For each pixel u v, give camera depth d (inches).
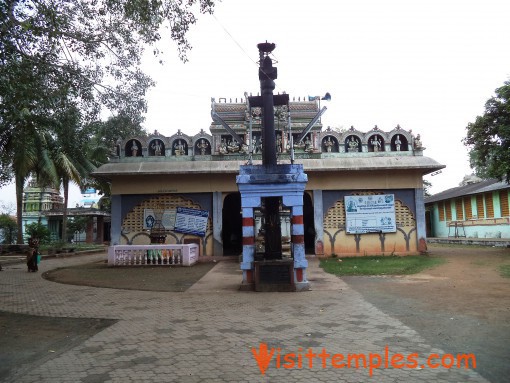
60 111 463.8
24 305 327.0
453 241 1115.3
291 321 258.4
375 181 692.1
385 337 218.2
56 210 1418.6
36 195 1416.1
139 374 171.3
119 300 343.9
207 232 692.1
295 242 382.0
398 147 707.4
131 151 718.5
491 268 493.4
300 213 384.5
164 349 205.5
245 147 717.9
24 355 200.5
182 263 599.5
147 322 263.6
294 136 823.7
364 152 700.7
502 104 687.1
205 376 168.4
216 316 276.5
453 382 156.6
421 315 265.9
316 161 687.1
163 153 717.9
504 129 678.5
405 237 687.7
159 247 601.3
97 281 462.0
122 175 678.5
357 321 254.4
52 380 166.1
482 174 1512.1
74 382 163.5
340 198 694.5
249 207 389.4
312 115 852.6
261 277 374.9
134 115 538.9
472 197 1219.9
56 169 960.3
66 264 705.6
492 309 278.7
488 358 181.8
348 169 670.5
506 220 1035.9
